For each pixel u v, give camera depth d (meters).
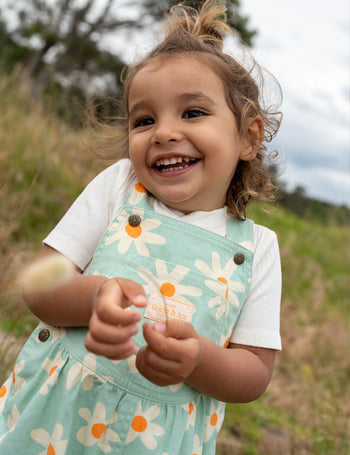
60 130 4.88
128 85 1.58
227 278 1.35
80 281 1.20
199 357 1.08
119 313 0.95
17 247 2.76
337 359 3.92
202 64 1.38
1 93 4.77
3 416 1.33
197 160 1.34
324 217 10.61
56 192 3.97
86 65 14.17
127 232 1.35
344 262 7.91
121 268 1.30
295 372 3.75
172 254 1.33
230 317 1.33
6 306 2.39
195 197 1.38
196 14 1.89
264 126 1.58
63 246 1.35
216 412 1.37
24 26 14.37
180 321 1.06
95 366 1.22
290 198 11.05
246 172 1.56
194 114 1.34
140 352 1.05
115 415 1.21
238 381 1.25
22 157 3.99
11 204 3.22
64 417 1.21
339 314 5.50
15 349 2.19
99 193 1.44
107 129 1.94
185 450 1.26
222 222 1.45
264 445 2.60
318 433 2.70
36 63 13.77
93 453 1.19
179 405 1.25
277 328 1.39
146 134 1.34
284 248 6.45
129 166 1.50
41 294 1.21
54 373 1.24
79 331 1.27
